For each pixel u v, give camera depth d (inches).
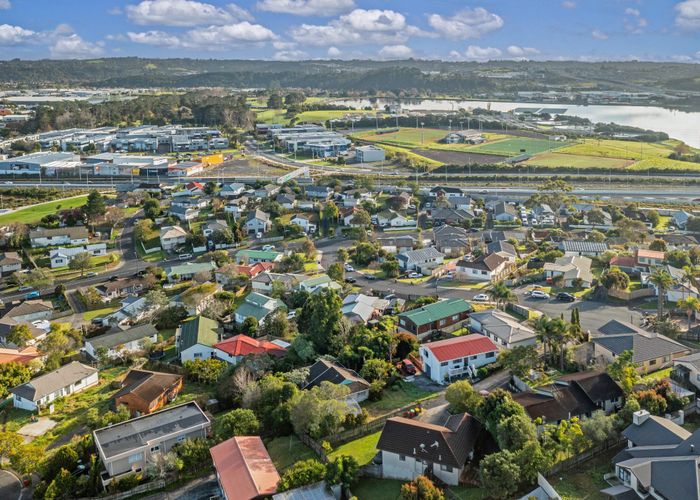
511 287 4512.8
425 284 4719.5
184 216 6914.4
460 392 2615.7
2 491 2432.3
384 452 2305.6
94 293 4749.0
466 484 2181.3
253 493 2151.8
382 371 3016.7
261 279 4758.9
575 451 2239.2
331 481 2192.4
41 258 5861.2
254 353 3363.7
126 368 3535.9
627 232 5748.0
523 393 2620.6
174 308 4200.3
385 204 7263.8
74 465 2492.6
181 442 2581.2
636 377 2728.8
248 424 2623.0
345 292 4478.3
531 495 2052.2
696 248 5064.0
